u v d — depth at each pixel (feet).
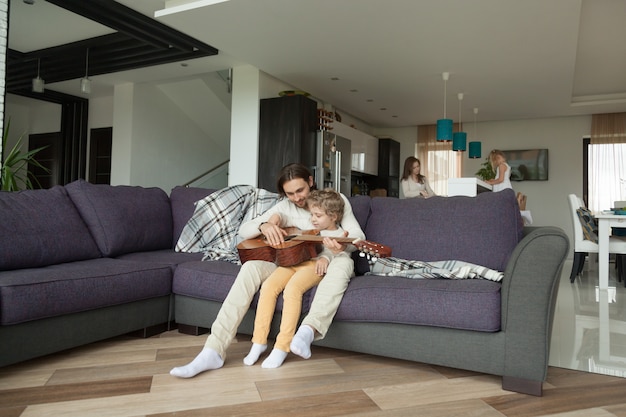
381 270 7.24
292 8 13.07
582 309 10.86
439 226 7.59
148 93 23.20
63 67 20.61
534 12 12.97
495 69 18.12
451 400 5.26
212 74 23.11
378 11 13.14
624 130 24.79
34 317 5.89
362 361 6.60
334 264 6.56
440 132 19.06
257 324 6.41
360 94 22.36
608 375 6.20
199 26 14.52
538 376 5.39
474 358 5.72
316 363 6.47
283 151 18.69
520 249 5.52
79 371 6.00
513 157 26.86
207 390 5.41
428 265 7.00
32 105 28.81
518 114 25.76
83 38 17.94
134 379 5.74
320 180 19.65
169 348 7.10
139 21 14.99
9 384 5.51
